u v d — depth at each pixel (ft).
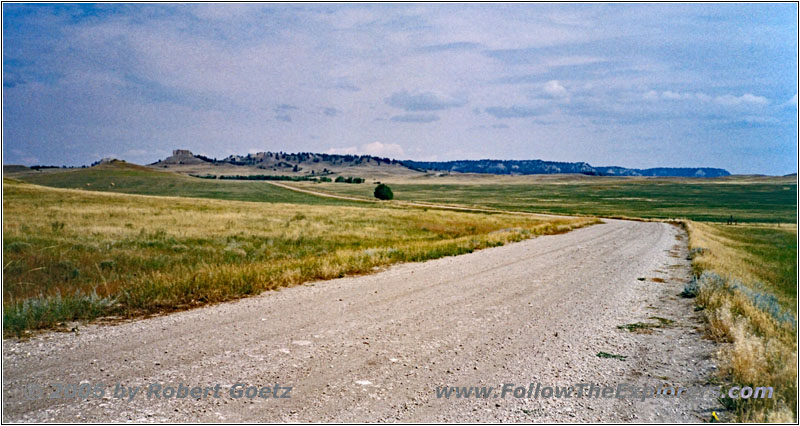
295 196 401.08
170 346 20.99
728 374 18.01
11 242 53.62
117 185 448.24
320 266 43.62
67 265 41.68
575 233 115.75
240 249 61.46
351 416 14.70
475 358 20.10
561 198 511.40
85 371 17.87
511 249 71.26
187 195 385.50
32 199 141.90
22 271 37.45
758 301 30.07
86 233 69.51
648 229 143.13
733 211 364.58
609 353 21.03
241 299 31.37
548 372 18.60
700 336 23.72
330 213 142.92
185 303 29.71
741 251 94.73
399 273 44.68
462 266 50.34
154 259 48.32
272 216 122.01
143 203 149.07
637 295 35.06
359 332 23.73
